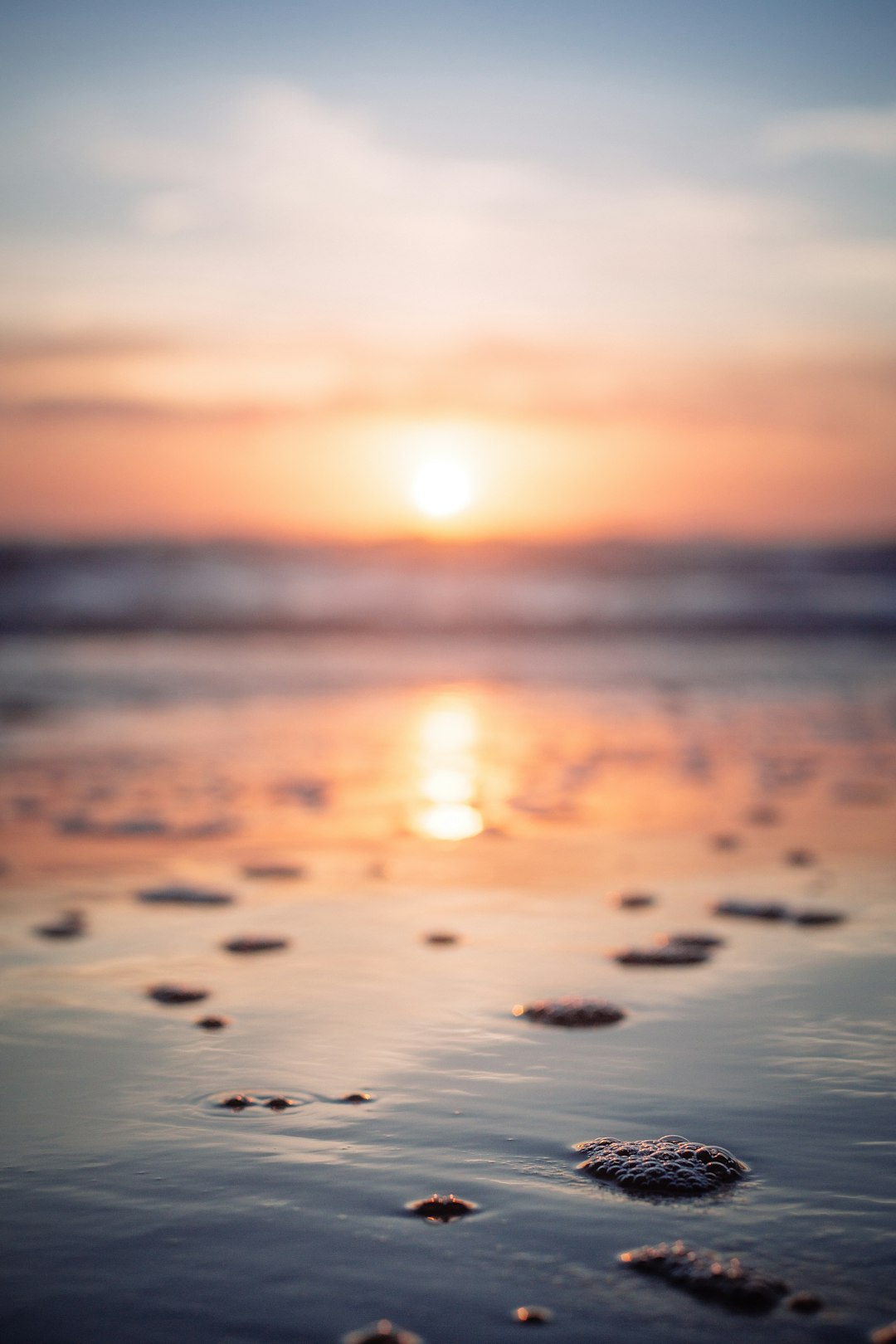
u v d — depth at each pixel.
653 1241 2.33
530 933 4.68
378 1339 2.00
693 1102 3.01
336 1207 2.46
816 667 16.42
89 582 23.12
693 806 7.30
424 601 22.73
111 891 5.33
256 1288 2.16
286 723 11.20
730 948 4.45
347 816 7.09
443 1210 2.46
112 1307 2.10
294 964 4.25
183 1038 3.48
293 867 5.81
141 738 10.17
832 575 25.38
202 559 24.94
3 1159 2.69
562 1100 3.02
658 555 26.31
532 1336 2.01
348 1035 3.51
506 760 9.12
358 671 15.91
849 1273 2.21
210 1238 2.34
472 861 5.94
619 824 6.84
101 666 16.19
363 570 24.86
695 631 21.11
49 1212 2.44
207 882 5.50
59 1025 3.59
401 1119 2.91
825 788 7.87
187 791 7.80
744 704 12.59
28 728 10.73
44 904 5.09
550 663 17.03
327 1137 2.80
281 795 7.73
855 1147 2.75
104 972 4.14
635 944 4.50
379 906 5.10
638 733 10.49
